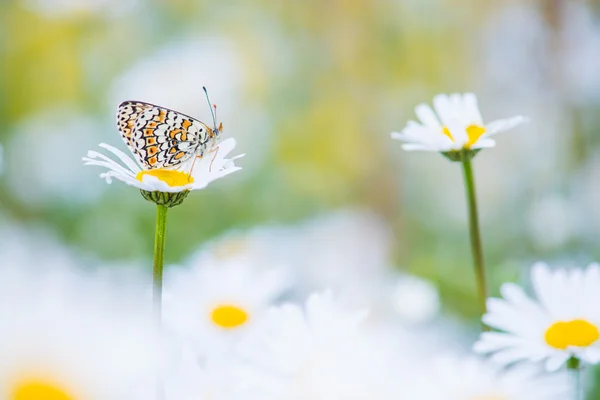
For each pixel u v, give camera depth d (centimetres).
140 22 151
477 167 142
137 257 109
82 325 57
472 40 157
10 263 60
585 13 145
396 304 87
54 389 54
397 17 160
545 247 112
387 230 123
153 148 71
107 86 144
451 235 130
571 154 138
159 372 62
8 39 144
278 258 96
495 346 68
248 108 147
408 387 64
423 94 157
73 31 147
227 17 157
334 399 64
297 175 144
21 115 141
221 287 77
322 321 66
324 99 156
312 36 161
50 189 124
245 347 68
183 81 140
